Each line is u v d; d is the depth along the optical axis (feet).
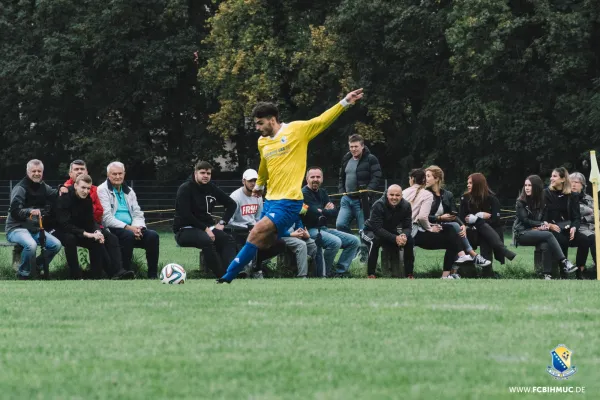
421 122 208.64
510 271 82.69
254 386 24.86
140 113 234.79
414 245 80.23
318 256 82.53
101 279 75.15
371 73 201.87
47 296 49.65
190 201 76.79
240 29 209.36
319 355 29.37
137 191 215.72
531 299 46.55
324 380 25.59
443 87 203.10
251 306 43.11
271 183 55.36
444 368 27.25
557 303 44.45
